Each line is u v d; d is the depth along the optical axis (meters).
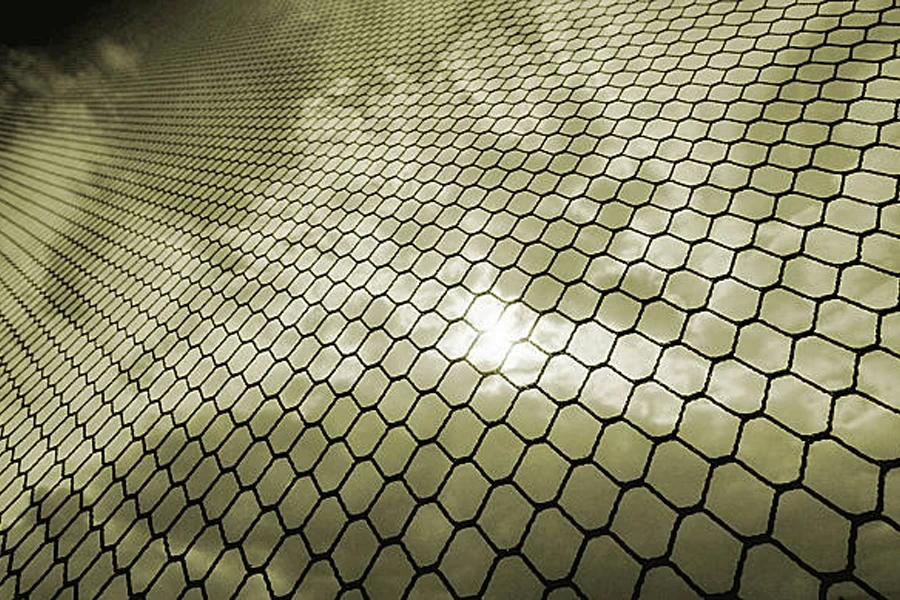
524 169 2.00
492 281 1.68
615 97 2.12
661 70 2.14
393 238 1.98
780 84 1.84
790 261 1.41
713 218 1.58
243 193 2.67
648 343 1.38
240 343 1.87
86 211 3.42
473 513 1.24
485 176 2.06
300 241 2.18
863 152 1.55
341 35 3.91
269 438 1.54
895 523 1.00
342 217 2.19
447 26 3.25
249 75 4.11
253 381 1.72
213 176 2.98
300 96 3.36
